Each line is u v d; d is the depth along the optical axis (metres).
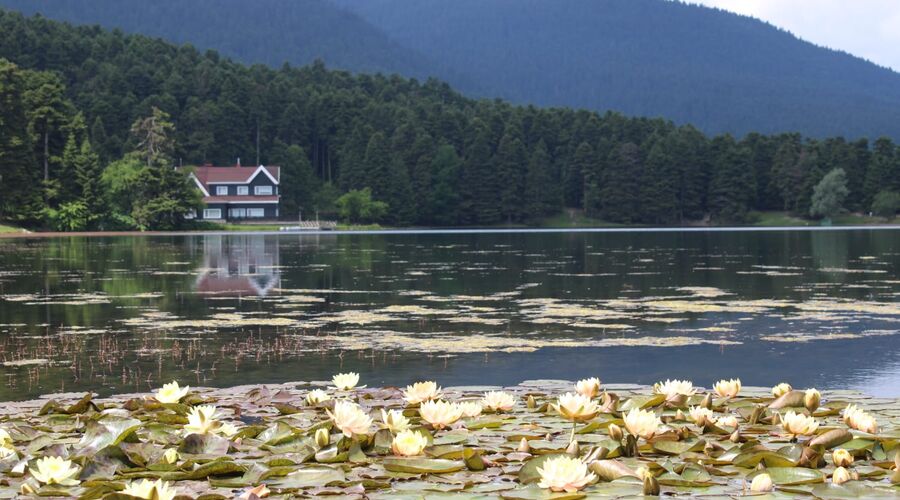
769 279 31.34
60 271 35.31
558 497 5.67
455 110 126.81
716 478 6.29
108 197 84.44
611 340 17.94
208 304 24.19
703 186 112.31
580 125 123.00
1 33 122.75
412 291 27.61
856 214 112.50
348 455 6.85
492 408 8.76
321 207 106.75
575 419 6.91
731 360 15.77
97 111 107.19
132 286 29.09
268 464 6.60
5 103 75.38
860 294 26.25
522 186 110.75
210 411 7.58
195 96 118.31
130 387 13.55
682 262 40.22
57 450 6.98
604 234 78.69
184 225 88.06
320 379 14.11
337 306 23.77
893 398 9.79
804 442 7.33
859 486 6.00
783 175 112.38
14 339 18.09
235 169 101.38
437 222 109.31
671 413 8.66
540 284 29.73
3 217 78.06
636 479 6.07
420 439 6.77
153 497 5.18
